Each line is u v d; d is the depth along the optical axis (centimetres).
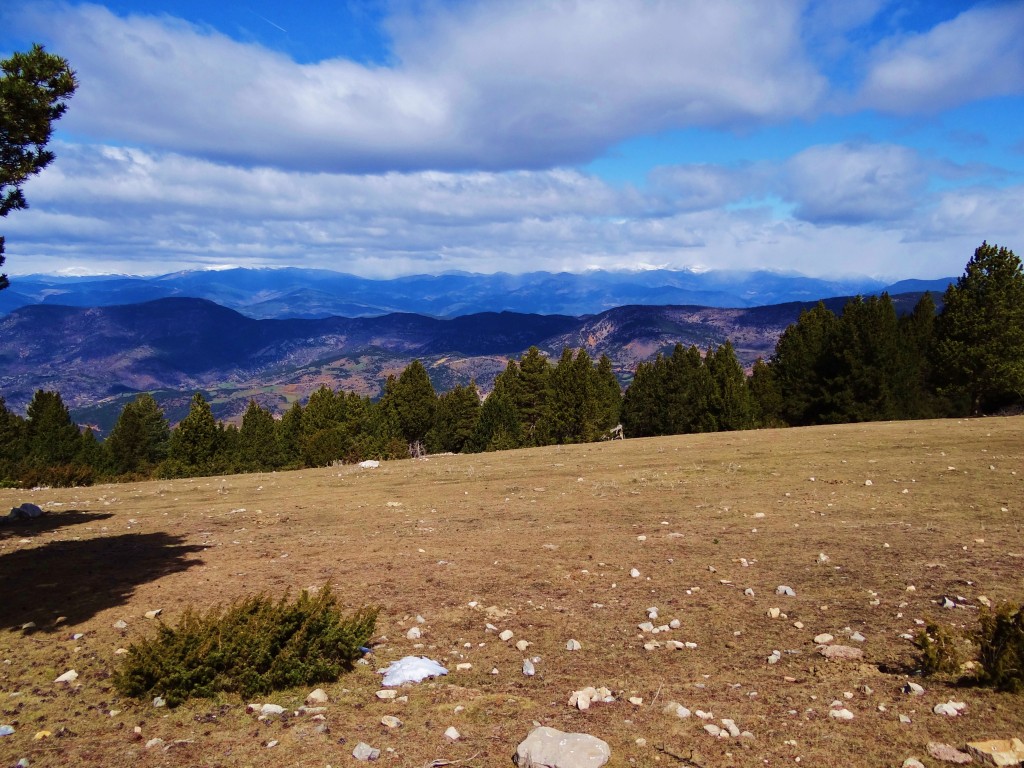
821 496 1919
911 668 748
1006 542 1304
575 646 861
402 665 793
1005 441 2842
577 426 7469
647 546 1420
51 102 1162
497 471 2969
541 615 1000
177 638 757
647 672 772
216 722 664
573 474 2712
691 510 1812
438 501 2186
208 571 1285
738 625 926
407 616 1008
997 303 5125
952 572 1122
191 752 596
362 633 829
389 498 2311
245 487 2861
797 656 803
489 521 1784
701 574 1192
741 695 692
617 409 8550
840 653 794
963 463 2347
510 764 561
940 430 3459
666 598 1062
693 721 630
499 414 7744
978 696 657
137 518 2030
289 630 781
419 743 605
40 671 805
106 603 1079
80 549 1520
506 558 1356
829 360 5891
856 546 1335
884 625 898
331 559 1377
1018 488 1856
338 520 1895
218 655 729
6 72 1125
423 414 8219
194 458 6812
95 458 7381
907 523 1516
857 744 570
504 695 713
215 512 2116
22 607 1070
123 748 606
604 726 626
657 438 4425
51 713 688
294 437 8294
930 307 6631
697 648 846
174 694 705
